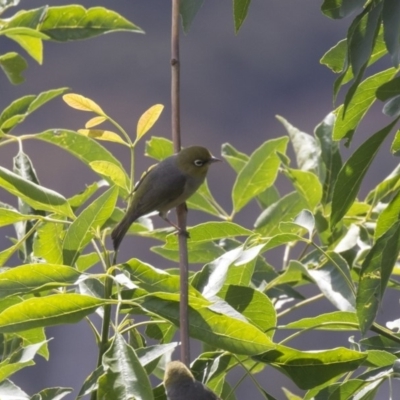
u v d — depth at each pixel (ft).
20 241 28.53
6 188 27.30
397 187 32.96
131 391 21.44
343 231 33.30
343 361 24.84
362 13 21.93
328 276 29.25
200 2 21.91
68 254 26.84
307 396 26.86
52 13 34.01
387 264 24.11
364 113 25.52
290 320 93.50
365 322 24.21
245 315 26.81
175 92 26.94
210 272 25.67
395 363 25.85
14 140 31.73
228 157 37.91
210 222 29.58
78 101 27.63
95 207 26.99
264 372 88.02
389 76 25.39
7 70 35.78
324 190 34.30
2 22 33.71
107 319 25.41
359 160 24.18
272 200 38.60
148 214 36.29
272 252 94.02
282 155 34.55
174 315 23.26
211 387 27.73
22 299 27.25
